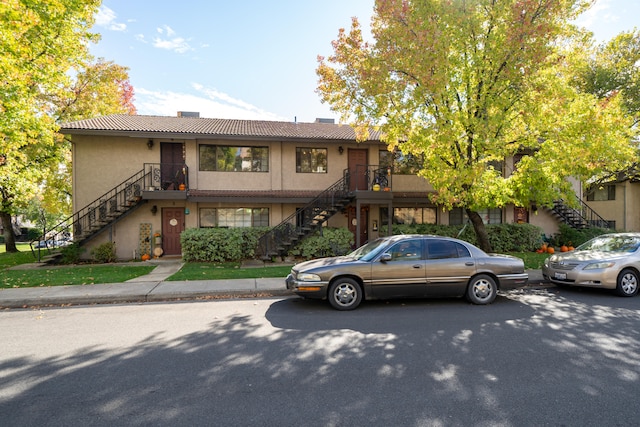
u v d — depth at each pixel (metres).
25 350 4.50
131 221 14.79
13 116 9.23
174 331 5.28
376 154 16.52
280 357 4.21
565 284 8.51
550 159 10.02
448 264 6.83
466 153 10.65
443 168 10.15
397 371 3.79
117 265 12.45
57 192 21.02
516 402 3.12
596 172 11.21
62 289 8.09
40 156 16.41
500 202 10.24
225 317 6.07
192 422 2.84
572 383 3.48
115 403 3.15
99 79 18.83
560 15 9.24
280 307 6.79
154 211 14.87
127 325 5.61
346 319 5.89
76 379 3.65
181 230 15.28
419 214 17.16
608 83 18.39
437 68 9.16
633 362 4.00
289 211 15.98
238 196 14.59
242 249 13.78
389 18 9.42
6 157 11.48
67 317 6.14
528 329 5.25
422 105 10.06
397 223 16.95
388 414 2.93
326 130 17.45
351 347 4.54
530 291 8.18
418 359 4.12
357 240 14.20
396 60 9.43
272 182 15.77
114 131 13.76
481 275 6.91
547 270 8.55
